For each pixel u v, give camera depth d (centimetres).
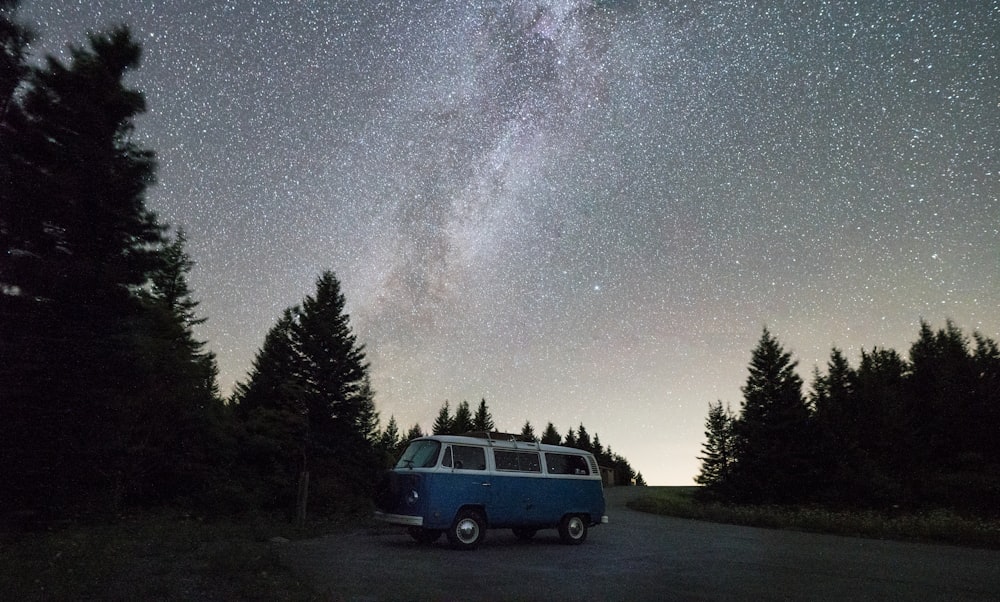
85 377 1579
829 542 1609
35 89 1652
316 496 2119
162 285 3441
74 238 1661
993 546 1541
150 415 2120
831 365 4238
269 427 2267
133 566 904
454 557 1178
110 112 1769
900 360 4331
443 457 1346
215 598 702
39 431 1483
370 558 1124
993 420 2967
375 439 2706
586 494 1534
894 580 978
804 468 3241
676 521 2375
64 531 1381
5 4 1623
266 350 3262
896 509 2625
